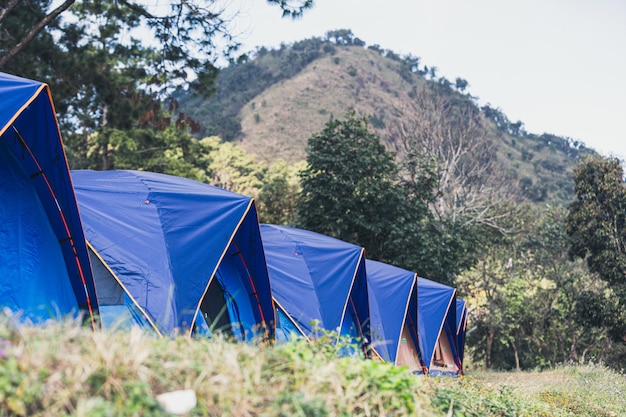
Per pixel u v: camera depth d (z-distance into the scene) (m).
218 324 12.49
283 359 5.41
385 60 153.88
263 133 113.75
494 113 130.75
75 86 21.75
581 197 31.06
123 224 10.60
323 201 27.47
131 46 23.38
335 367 5.57
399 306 17.92
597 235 29.50
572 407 14.26
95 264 10.16
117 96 22.78
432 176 29.14
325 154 27.22
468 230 29.17
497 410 9.29
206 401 4.32
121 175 12.16
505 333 36.16
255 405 4.55
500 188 42.12
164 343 4.95
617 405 16.34
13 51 18.19
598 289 35.47
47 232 9.20
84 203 10.73
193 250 10.88
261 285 12.74
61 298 9.14
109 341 4.57
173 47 19.25
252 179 76.94
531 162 113.56
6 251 8.71
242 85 139.38
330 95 128.75
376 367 6.00
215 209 11.47
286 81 134.62
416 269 26.98
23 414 3.62
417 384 6.27
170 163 35.78
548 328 37.47
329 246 15.82
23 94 8.01
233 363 4.80
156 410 3.95
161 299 10.05
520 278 37.41
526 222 42.06
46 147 8.70
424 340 20.33
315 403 4.74
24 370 3.81
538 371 32.25
